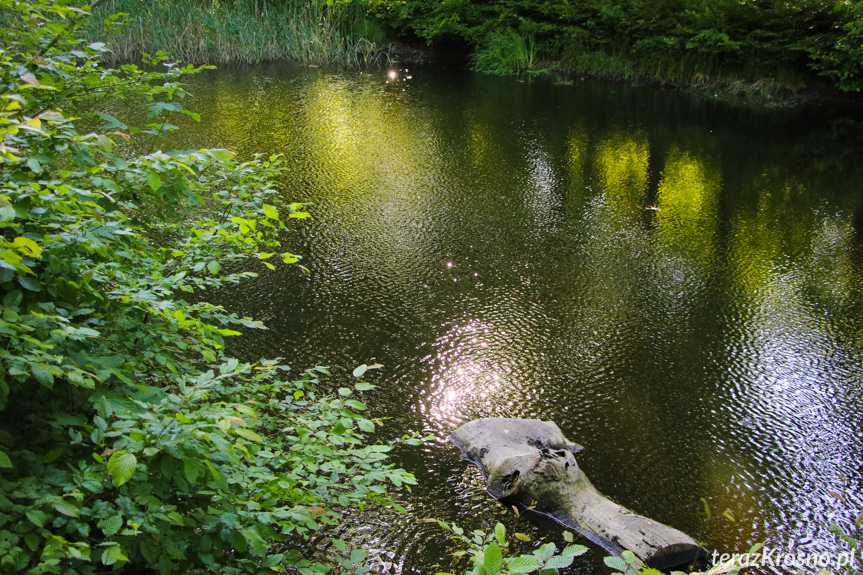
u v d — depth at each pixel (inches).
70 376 74.0
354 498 103.2
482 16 802.8
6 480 74.5
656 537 145.7
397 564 140.4
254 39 729.6
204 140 430.3
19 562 67.8
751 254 306.7
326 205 341.7
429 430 183.3
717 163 440.1
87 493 82.7
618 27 711.1
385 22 818.2
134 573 88.5
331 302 246.7
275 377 191.6
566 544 148.0
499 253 296.2
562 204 359.9
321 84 634.8
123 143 399.5
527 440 176.1
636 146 471.2
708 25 668.1
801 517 158.2
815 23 638.5
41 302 87.2
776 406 199.0
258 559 121.8
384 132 479.2
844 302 263.3
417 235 310.7
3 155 81.0
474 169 408.5
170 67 142.8
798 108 597.0
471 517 154.5
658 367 217.0
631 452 179.0
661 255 301.9
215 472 79.0
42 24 135.6
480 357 217.5
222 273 262.7
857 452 180.9
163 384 116.3
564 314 247.0
